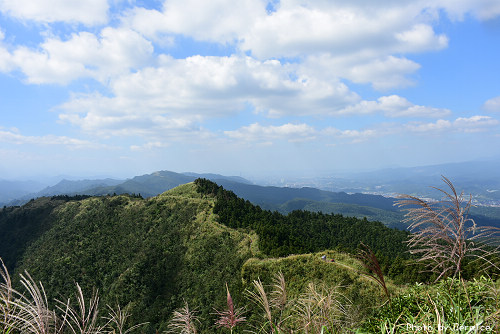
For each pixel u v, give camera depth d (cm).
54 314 466
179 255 9019
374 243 8519
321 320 628
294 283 4934
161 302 7469
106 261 10312
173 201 12369
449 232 593
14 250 12938
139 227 11481
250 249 7788
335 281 4372
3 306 447
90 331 488
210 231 9419
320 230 10256
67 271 10206
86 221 12962
